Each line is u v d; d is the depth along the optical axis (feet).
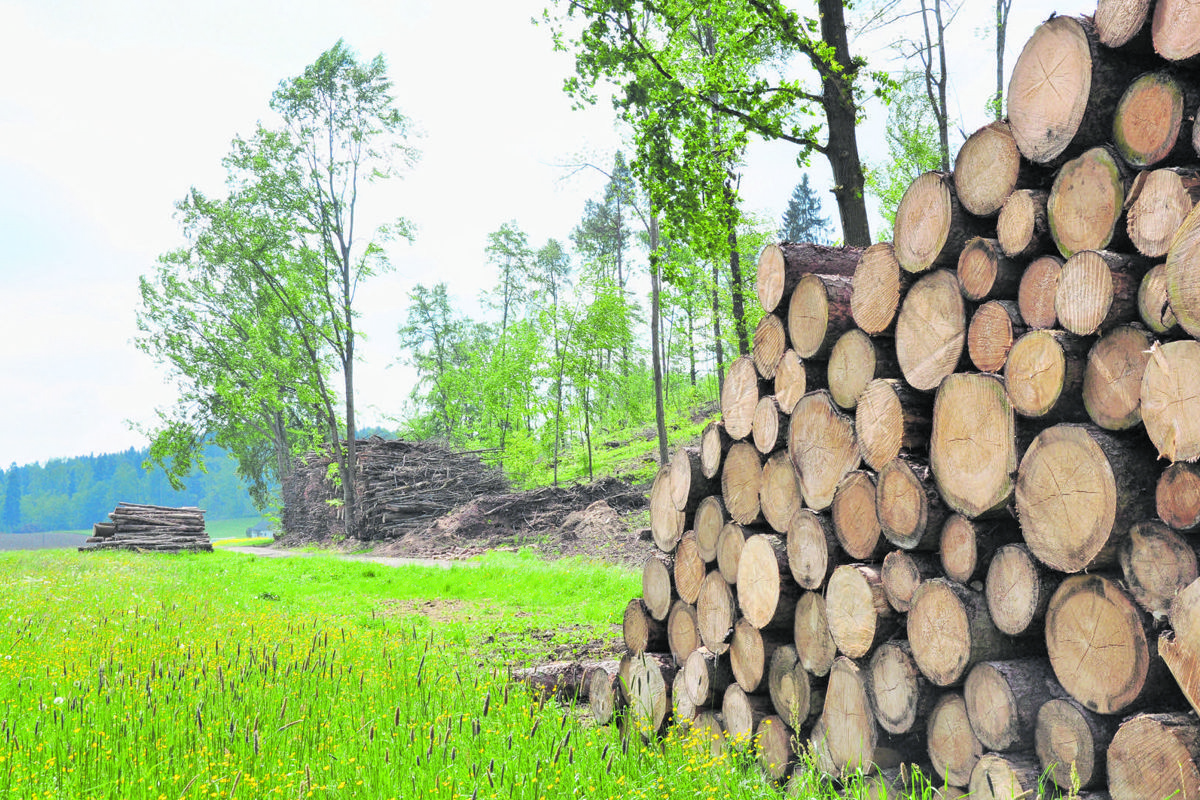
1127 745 8.36
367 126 117.80
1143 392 8.34
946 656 10.73
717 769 13.28
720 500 16.88
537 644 29.19
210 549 96.27
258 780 11.34
